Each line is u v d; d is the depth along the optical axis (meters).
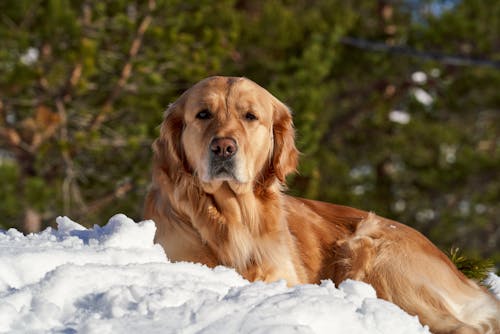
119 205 15.45
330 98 19.92
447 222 19.80
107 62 15.25
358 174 21.25
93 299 3.39
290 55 17.16
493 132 21.52
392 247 5.37
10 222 15.09
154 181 5.16
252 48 17.03
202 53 15.05
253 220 4.96
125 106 15.38
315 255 5.50
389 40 19.81
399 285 5.22
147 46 15.41
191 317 3.22
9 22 14.58
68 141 14.34
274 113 5.26
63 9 14.13
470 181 20.36
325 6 19.38
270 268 4.97
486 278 6.23
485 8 20.02
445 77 20.47
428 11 22.31
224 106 4.86
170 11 15.22
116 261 3.86
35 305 3.27
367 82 20.61
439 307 5.11
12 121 15.27
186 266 3.85
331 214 5.88
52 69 14.24
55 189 14.64
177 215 4.99
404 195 21.00
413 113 21.30
